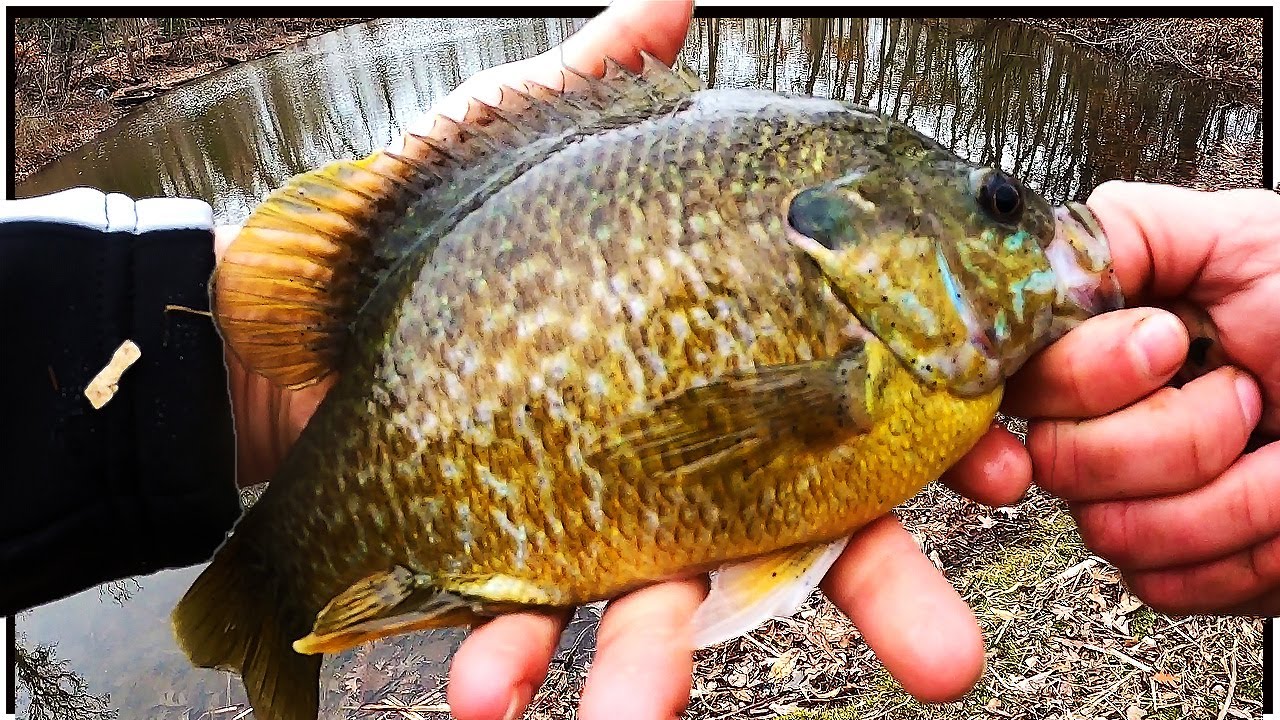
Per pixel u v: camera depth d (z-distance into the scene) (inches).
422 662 20.3
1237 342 8.4
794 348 7.4
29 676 19.7
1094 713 16.8
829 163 7.7
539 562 7.6
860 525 8.0
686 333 7.3
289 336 8.0
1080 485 8.3
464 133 8.0
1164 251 8.7
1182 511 8.1
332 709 19.4
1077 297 8.3
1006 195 8.1
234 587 8.5
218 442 8.6
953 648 7.4
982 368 7.9
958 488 8.7
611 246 7.4
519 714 7.5
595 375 7.3
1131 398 7.9
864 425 7.6
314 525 8.2
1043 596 19.2
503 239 7.5
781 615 7.7
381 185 7.9
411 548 7.8
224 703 19.5
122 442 8.4
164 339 8.4
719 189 7.4
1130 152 33.5
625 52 10.5
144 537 8.6
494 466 7.5
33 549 8.2
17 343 8.1
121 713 19.3
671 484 7.4
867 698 18.0
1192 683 17.0
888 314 7.6
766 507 7.6
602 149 7.6
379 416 7.8
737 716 18.1
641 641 7.5
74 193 8.7
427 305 7.6
